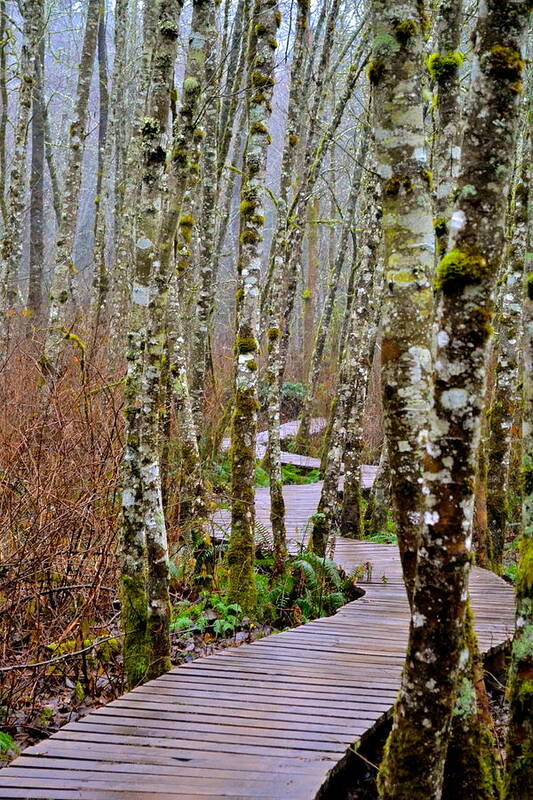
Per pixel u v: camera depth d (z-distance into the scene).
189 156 5.63
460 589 2.95
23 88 12.66
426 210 3.50
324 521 9.09
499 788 3.58
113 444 7.57
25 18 12.39
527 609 2.92
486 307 2.85
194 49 5.94
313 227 25.20
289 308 16.56
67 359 11.29
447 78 6.31
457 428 2.88
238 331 7.63
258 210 7.52
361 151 14.84
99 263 16.36
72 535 6.12
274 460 9.22
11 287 13.32
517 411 12.66
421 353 3.51
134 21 20.38
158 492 5.51
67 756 3.96
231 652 5.87
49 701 5.52
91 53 11.74
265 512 11.91
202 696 4.86
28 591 5.86
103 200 16.61
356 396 11.38
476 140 2.86
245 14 11.68
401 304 3.52
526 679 2.88
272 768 3.87
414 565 3.52
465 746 3.59
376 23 3.54
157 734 4.26
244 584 7.61
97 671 5.77
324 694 4.94
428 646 3.00
